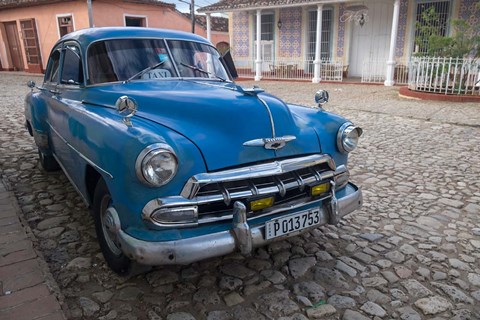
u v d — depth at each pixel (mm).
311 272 3033
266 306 2645
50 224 3748
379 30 16375
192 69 3912
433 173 5305
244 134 2639
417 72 12227
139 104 2955
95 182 3145
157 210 2328
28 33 21562
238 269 3070
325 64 16797
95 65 3629
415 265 3127
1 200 4180
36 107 4711
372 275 2996
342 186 3172
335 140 3111
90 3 17172
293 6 16641
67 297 2699
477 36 11375
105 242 2959
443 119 8750
